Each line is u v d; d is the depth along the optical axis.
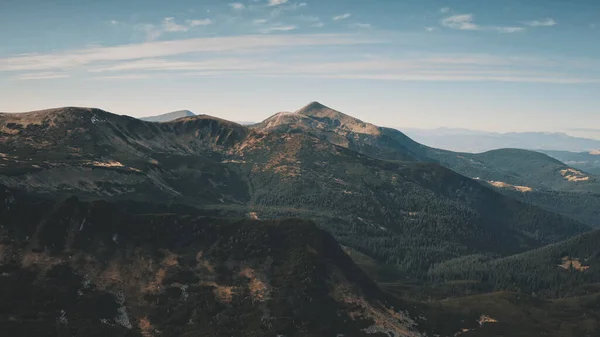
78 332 168.12
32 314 172.62
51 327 167.38
